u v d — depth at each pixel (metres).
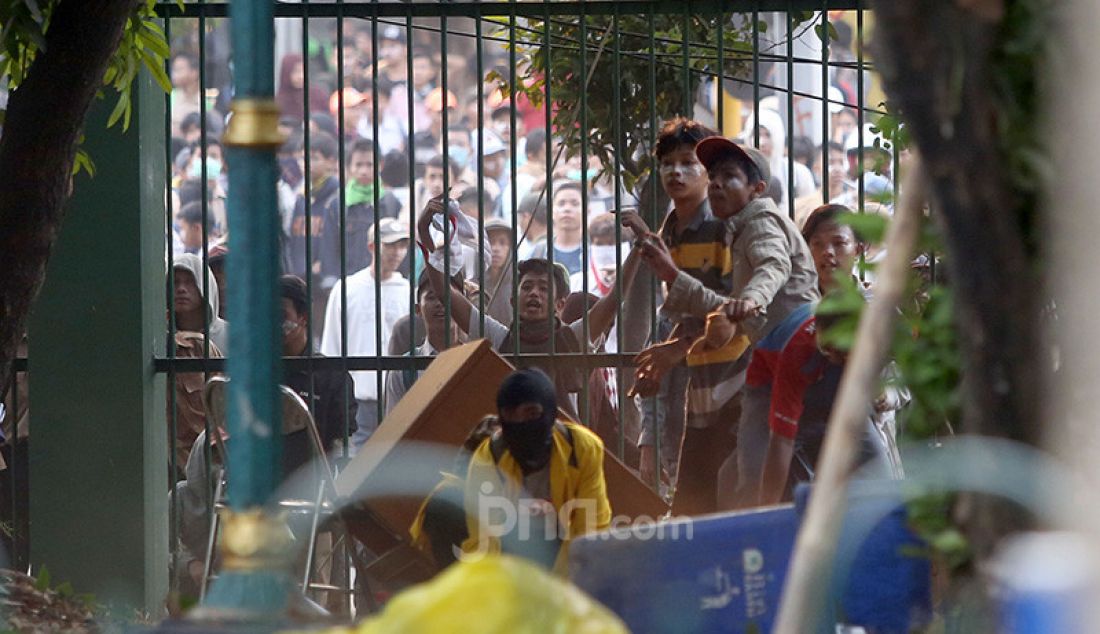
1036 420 5.82
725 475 16.80
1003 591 5.57
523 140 36.69
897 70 5.47
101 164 18.62
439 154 36.53
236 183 6.78
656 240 17.00
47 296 18.66
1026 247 5.94
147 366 18.69
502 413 13.62
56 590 15.98
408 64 17.92
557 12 18.11
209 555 16.47
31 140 14.32
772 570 8.20
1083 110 5.57
